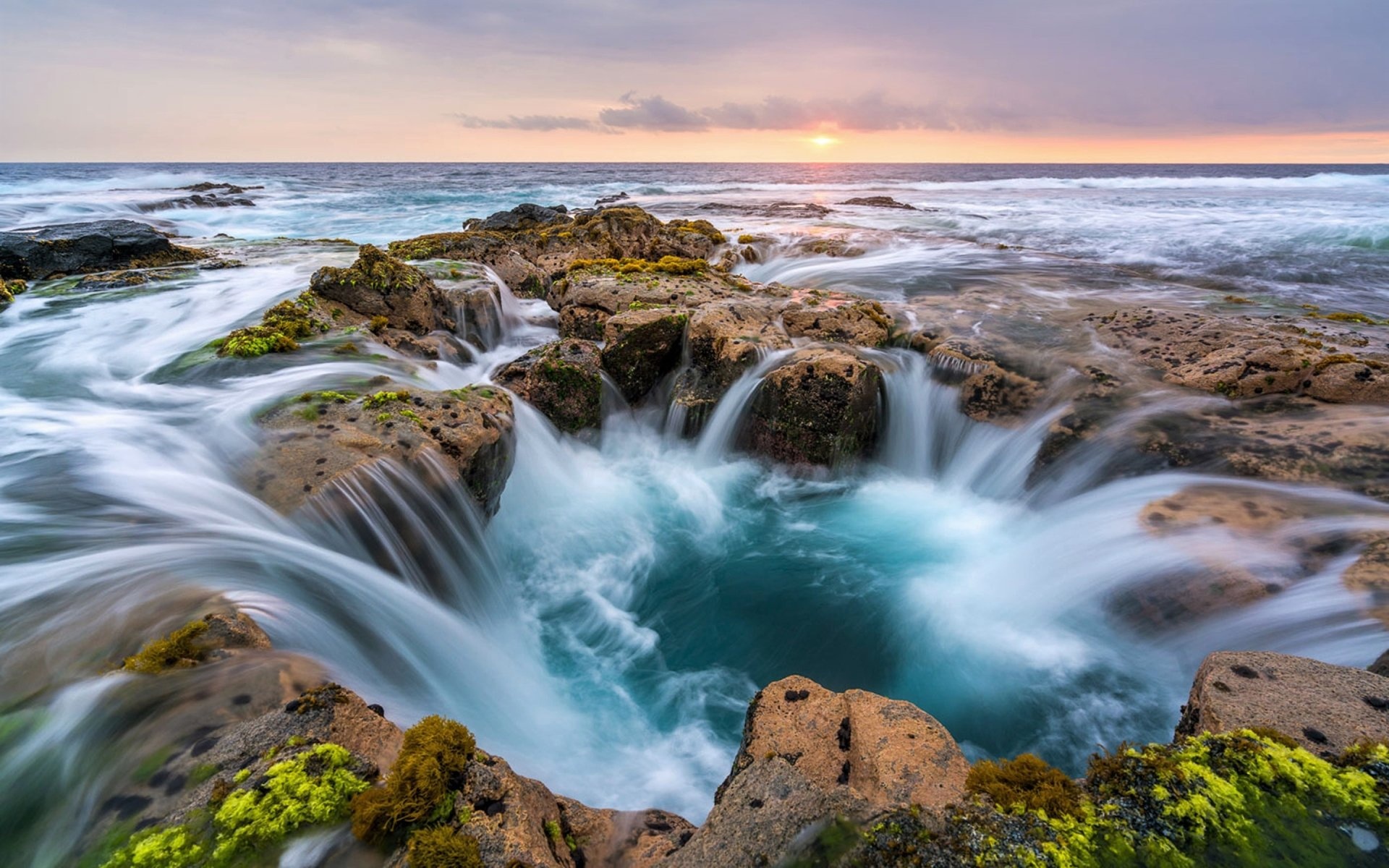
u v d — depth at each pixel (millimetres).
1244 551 6234
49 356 10867
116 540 5527
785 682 4078
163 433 7605
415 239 19406
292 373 9242
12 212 34219
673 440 11414
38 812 2979
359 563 6051
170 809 2877
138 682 3656
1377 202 40875
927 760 3324
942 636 7316
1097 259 22844
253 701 3555
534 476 9648
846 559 8797
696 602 8156
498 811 2896
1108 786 2812
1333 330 11039
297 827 2746
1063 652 6738
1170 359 10328
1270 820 2627
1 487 6484
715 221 36094
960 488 10344
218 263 17750
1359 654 4910
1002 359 10680
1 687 3762
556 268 18656
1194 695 3605
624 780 5543
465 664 6137
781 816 2719
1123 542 7004
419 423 7434
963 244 24781
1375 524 6117
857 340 11750
